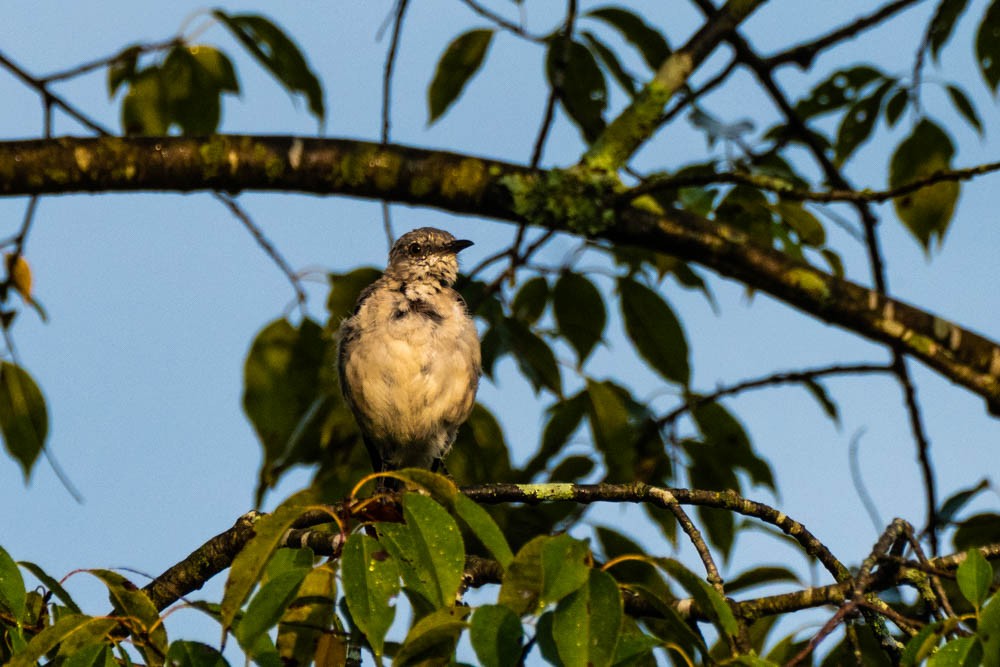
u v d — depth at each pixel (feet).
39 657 18.71
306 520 27.53
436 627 17.21
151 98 37.47
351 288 37.83
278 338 37.65
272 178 29.45
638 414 38.37
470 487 27.66
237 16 33.71
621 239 29.99
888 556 22.77
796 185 37.52
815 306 29.32
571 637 16.97
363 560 18.04
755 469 40.04
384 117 32.35
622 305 36.78
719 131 35.78
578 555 17.60
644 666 24.35
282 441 37.93
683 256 29.96
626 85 36.37
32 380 34.60
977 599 18.20
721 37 31.42
